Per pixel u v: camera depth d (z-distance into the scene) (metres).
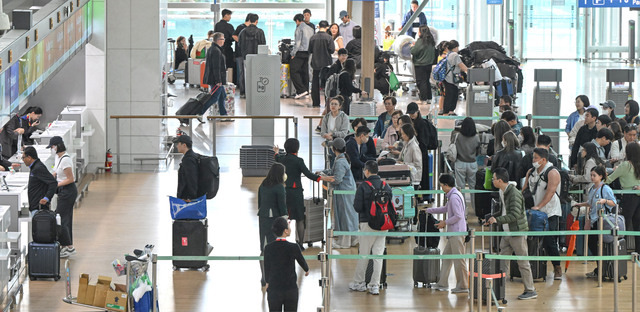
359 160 23.03
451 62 35.53
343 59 34.88
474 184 24.50
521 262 19.00
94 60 30.77
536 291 19.47
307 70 42.47
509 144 22.08
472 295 17.92
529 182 20.47
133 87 31.12
